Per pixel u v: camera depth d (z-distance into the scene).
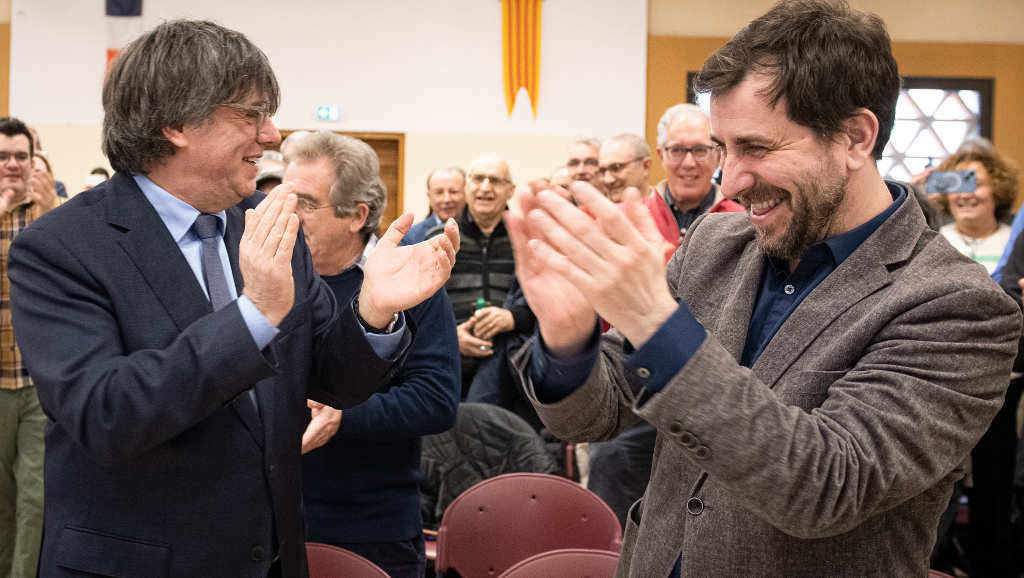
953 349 1.04
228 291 1.46
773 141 1.10
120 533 1.33
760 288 1.28
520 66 7.50
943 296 1.07
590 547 2.22
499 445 3.01
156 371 1.21
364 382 1.50
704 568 1.16
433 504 3.04
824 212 1.13
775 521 0.99
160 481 1.33
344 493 2.09
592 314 1.06
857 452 0.98
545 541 2.25
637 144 4.00
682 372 0.95
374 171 2.21
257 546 1.41
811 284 1.21
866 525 1.12
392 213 7.61
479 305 3.95
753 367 1.18
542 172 7.54
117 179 1.43
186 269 1.39
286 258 1.25
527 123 7.54
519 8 7.50
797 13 1.10
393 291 1.44
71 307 1.29
